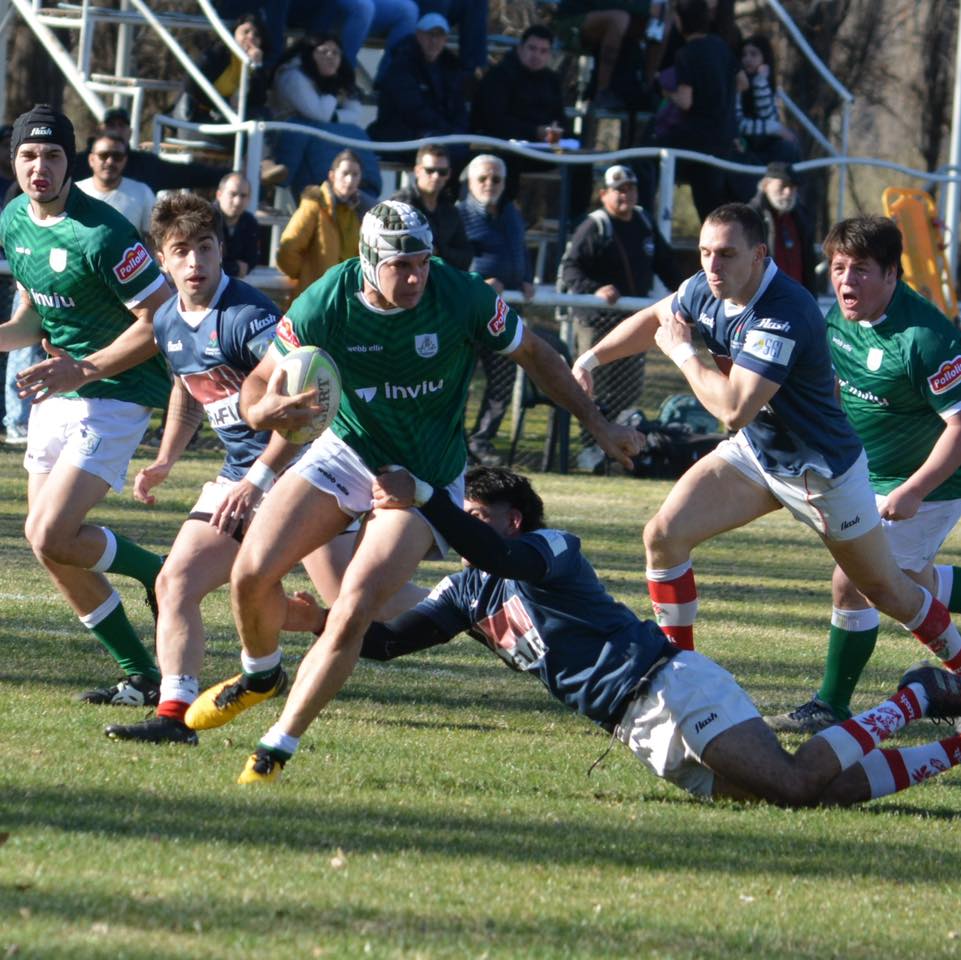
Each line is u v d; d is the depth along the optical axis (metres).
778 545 45.16
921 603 21.66
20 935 11.37
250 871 13.55
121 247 21.66
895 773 18.06
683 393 62.25
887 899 14.23
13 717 20.20
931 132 111.38
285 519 17.42
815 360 20.23
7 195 41.03
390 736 20.59
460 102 56.84
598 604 18.14
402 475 16.97
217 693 18.81
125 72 66.12
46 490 21.77
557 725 22.16
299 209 47.91
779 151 62.56
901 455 23.23
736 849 15.74
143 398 22.23
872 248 21.78
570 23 61.31
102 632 22.03
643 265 54.00
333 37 53.97
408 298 16.62
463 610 18.81
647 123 61.59
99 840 14.26
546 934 12.33
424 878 13.81
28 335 23.16
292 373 16.75
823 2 100.88
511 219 52.28
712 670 17.94
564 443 55.41
